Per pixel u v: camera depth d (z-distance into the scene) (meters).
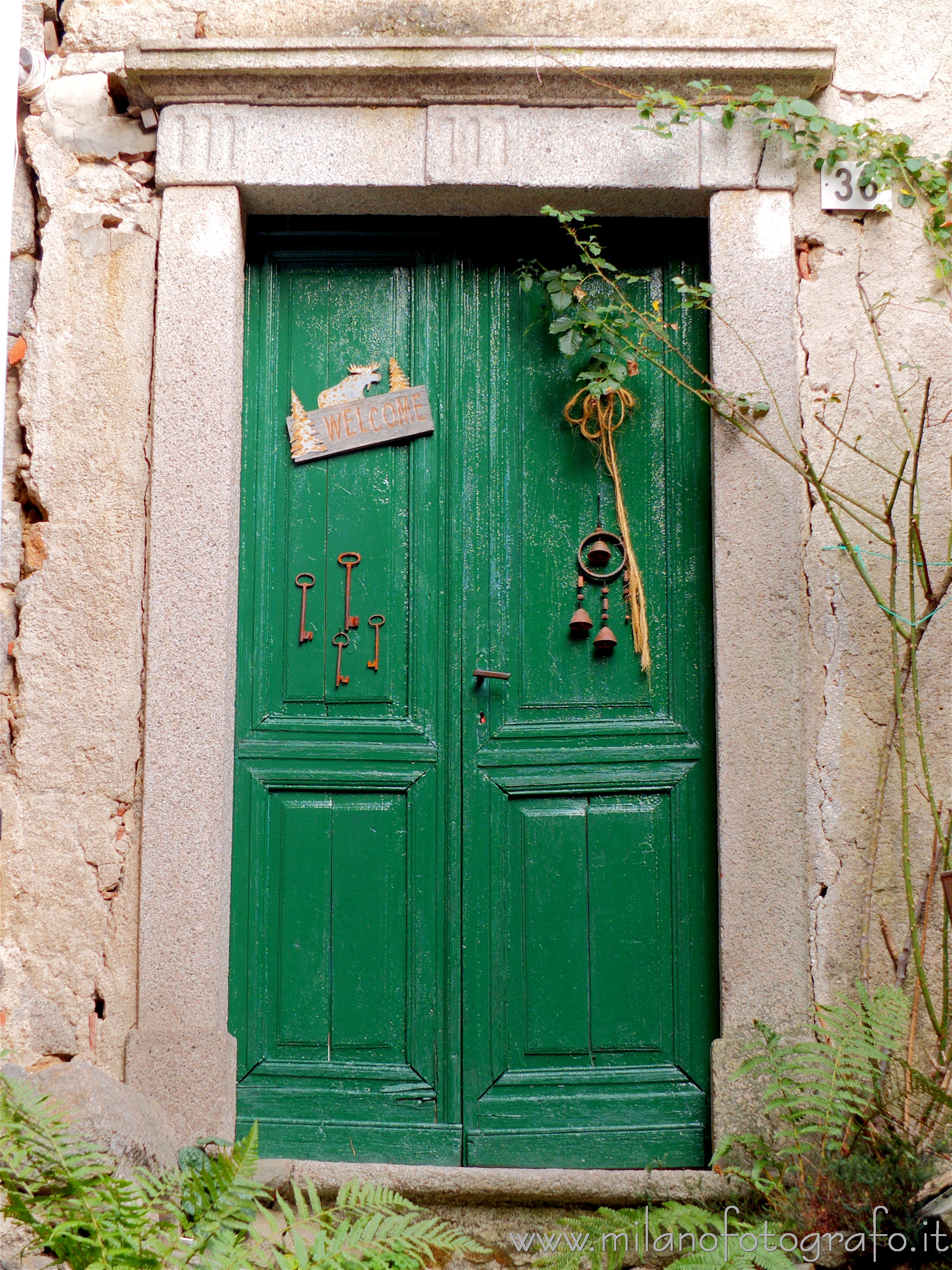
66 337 3.61
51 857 3.42
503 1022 3.49
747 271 3.59
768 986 3.33
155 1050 3.32
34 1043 3.34
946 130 3.63
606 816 3.57
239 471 3.67
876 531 3.51
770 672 3.44
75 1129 2.88
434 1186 3.25
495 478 3.71
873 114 3.65
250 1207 2.43
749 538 3.49
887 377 3.55
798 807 3.39
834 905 3.37
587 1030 3.48
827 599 3.48
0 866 3.41
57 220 3.65
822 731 3.43
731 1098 3.28
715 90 3.56
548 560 3.68
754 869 3.38
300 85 3.63
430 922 3.53
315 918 3.54
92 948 3.39
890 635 3.46
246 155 3.64
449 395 3.74
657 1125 3.41
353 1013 3.50
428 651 3.64
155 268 3.64
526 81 3.62
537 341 3.77
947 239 3.55
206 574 3.50
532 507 3.70
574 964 3.51
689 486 3.68
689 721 3.58
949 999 3.14
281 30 3.73
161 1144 3.13
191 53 3.58
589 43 3.57
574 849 3.56
